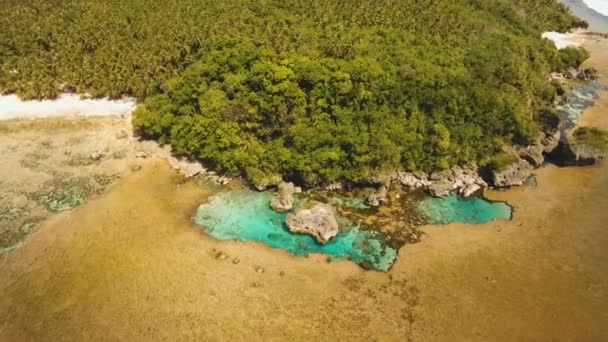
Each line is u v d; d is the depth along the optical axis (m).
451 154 89.25
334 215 80.75
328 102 87.81
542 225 79.31
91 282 66.81
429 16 115.62
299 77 87.56
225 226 77.69
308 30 106.38
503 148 92.69
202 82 93.12
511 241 76.00
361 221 79.81
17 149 93.50
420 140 88.19
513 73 100.31
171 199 82.88
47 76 106.62
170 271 68.75
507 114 93.06
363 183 85.94
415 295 66.31
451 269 70.69
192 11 120.19
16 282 66.62
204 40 103.94
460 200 85.12
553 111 98.56
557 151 95.50
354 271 70.06
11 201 81.19
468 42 107.94
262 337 60.06
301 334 60.56
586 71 129.00
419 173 88.62
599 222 80.00
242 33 104.75
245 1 123.69
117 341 59.34
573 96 119.31
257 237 75.81
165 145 94.69
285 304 64.38
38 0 133.12
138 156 92.44
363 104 88.69
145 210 80.19
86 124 100.75
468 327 62.09
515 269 70.88
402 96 89.50
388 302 65.19
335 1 122.06
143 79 104.12
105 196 82.94
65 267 69.06
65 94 109.00
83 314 62.50
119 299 64.50
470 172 89.50
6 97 107.56
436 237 76.75
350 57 95.50
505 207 83.56
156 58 105.00
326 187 86.31
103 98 108.25
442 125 88.94
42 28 117.75
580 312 64.50
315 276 68.94
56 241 73.44
